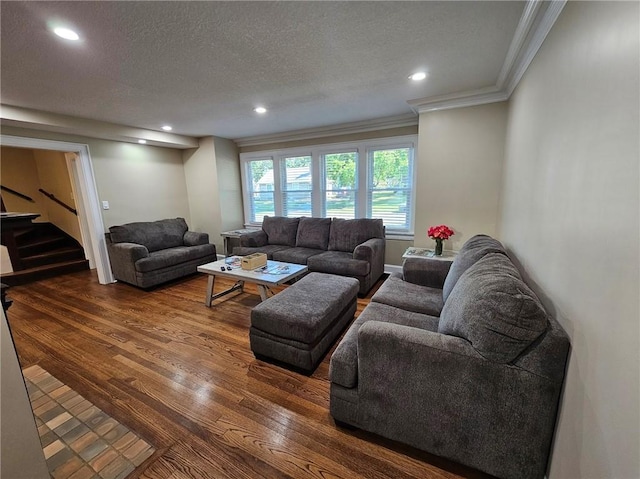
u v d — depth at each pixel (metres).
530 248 1.69
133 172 4.46
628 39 0.77
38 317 2.96
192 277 4.38
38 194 5.45
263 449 1.43
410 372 1.27
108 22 1.53
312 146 4.60
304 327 1.91
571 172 1.14
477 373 1.16
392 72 2.32
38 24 1.52
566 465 1.00
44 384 1.93
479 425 1.19
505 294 1.14
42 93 2.55
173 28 1.61
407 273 2.53
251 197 5.41
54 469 1.35
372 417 1.40
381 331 1.33
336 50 1.93
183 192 5.26
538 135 1.63
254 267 3.02
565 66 1.25
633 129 0.73
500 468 1.20
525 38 1.71
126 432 1.54
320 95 2.85
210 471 1.32
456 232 3.22
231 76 2.33
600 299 0.86
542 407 1.09
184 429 1.56
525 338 1.08
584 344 0.94
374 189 4.27
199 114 3.42
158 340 2.48
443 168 3.17
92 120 3.52
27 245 4.66
